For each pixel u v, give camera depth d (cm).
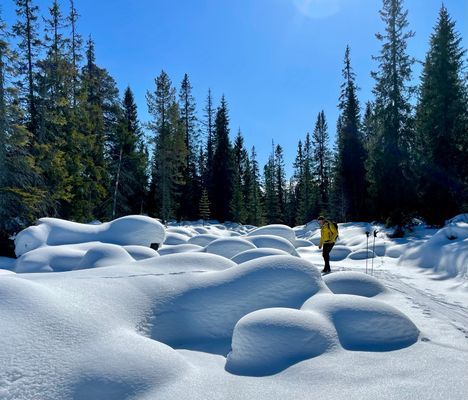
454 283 879
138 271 584
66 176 2192
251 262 595
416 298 725
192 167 4394
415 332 471
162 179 3469
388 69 2067
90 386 322
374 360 383
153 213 3653
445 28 1962
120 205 3042
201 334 505
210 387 337
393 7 2044
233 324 517
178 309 516
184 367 370
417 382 325
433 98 1994
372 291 685
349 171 3177
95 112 2708
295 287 549
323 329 423
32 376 316
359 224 2606
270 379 353
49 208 2088
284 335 402
